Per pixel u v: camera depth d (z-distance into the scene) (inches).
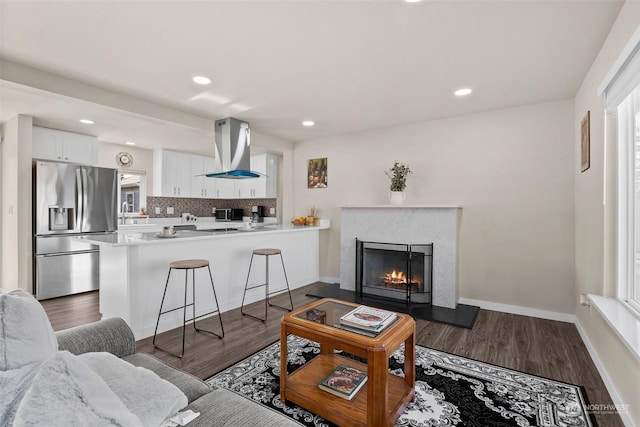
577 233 121.1
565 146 128.3
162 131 179.9
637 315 70.8
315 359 85.9
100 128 173.2
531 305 135.3
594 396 75.8
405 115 151.5
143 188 233.6
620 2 69.7
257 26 79.9
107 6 71.8
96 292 173.8
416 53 93.2
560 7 71.7
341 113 148.8
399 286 157.9
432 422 66.6
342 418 63.0
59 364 31.1
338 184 192.4
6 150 161.3
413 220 155.1
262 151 234.2
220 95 126.3
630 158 80.7
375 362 59.1
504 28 80.1
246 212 283.3
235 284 143.1
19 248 150.9
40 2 70.1
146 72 105.7
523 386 80.0
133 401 37.5
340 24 79.0
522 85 115.6
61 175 162.6
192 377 53.8
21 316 35.6
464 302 150.9
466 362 92.7
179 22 78.2
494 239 143.4
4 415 30.5
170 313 118.1
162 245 115.8
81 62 98.7
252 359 93.6
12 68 98.0
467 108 141.2
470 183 149.3
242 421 39.9
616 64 69.0
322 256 199.6
